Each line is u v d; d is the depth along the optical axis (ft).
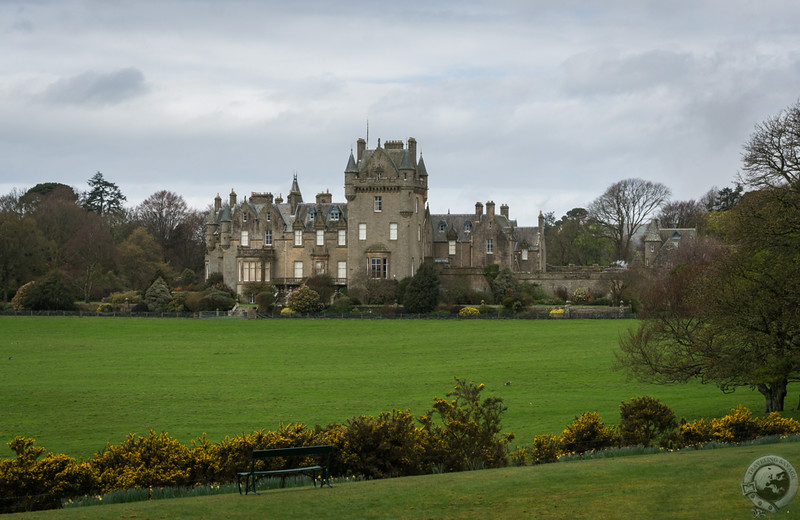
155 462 109.60
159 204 622.13
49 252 474.49
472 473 105.09
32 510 98.37
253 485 96.73
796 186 162.50
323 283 434.30
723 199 590.55
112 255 481.46
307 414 197.06
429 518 81.05
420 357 286.66
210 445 115.55
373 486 95.91
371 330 350.43
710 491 86.38
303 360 284.82
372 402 211.82
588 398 209.46
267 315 394.73
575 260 587.68
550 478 96.07
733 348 166.91
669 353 196.85
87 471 104.99
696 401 198.49
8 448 161.89
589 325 345.92
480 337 324.80
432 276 404.98
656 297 218.38
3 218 440.45
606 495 86.99
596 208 535.60
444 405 123.95
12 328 364.58
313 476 104.06
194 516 83.15
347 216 447.01
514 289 432.25
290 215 463.01
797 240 156.76
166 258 602.44
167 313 405.39
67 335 346.95
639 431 134.31
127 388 233.55
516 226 501.15
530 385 231.71
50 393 225.97
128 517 83.46
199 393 225.76
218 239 490.49
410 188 435.94
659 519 78.38
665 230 520.42
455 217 484.33
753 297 158.92
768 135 177.47
